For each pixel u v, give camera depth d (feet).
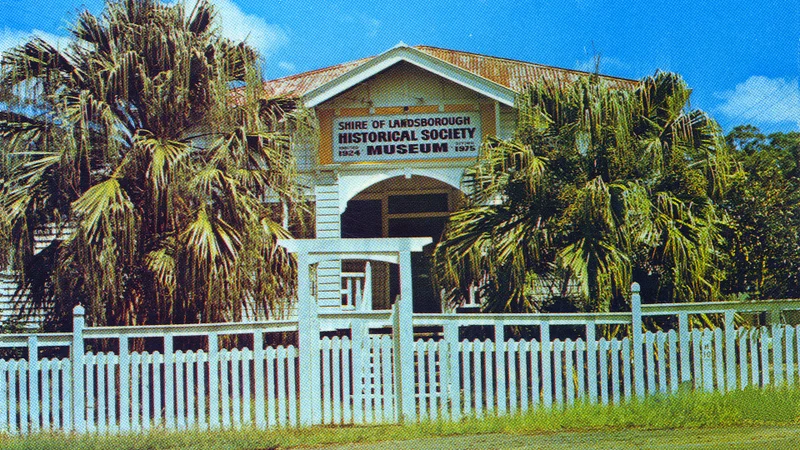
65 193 38.60
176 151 37.88
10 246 37.35
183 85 39.55
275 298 40.14
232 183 38.09
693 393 31.91
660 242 35.76
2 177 38.70
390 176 54.80
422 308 61.36
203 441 29.40
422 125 54.65
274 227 40.50
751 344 33.06
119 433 31.14
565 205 37.27
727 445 25.80
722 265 38.11
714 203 39.17
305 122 43.78
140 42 40.14
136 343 38.19
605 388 32.14
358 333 32.65
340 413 32.37
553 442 27.71
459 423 31.09
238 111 41.06
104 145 39.01
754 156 43.34
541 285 37.81
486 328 42.57
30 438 30.45
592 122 37.14
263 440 29.63
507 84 59.11
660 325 37.19
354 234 63.36
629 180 37.06
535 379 32.17
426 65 53.42
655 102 38.83
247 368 32.42
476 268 36.81
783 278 38.86
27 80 38.78
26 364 32.65
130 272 38.58
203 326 32.48
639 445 26.50
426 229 62.80
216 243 36.58
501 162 38.24
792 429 28.40
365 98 54.85
